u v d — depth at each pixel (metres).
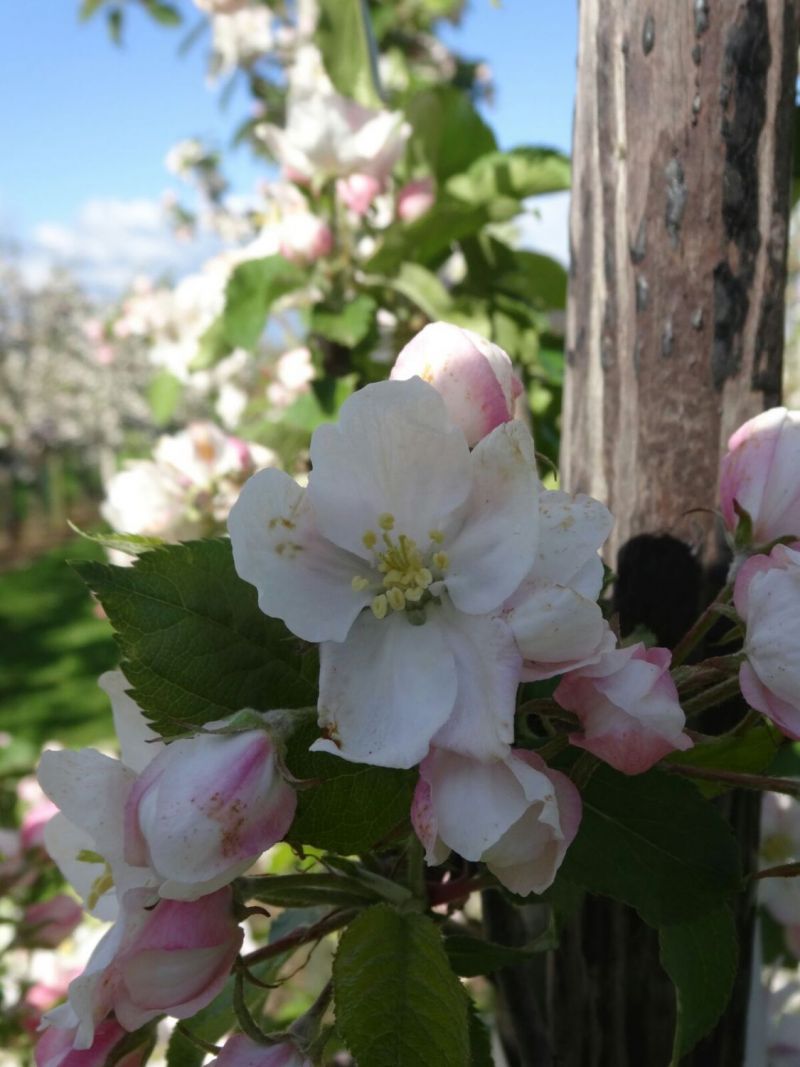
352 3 0.35
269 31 0.72
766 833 0.25
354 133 0.33
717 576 0.17
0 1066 0.37
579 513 0.13
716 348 0.17
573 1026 0.18
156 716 0.14
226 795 0.12
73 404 3.84
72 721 1.65
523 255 0.35
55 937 0.36
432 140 0.35
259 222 0.40
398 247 0.34
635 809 0.14
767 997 0.23
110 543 0.15
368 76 0.36
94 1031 0.13
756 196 0.17
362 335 0.33
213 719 0.14
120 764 0.14
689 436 0.17
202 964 0.12
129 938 0.12
